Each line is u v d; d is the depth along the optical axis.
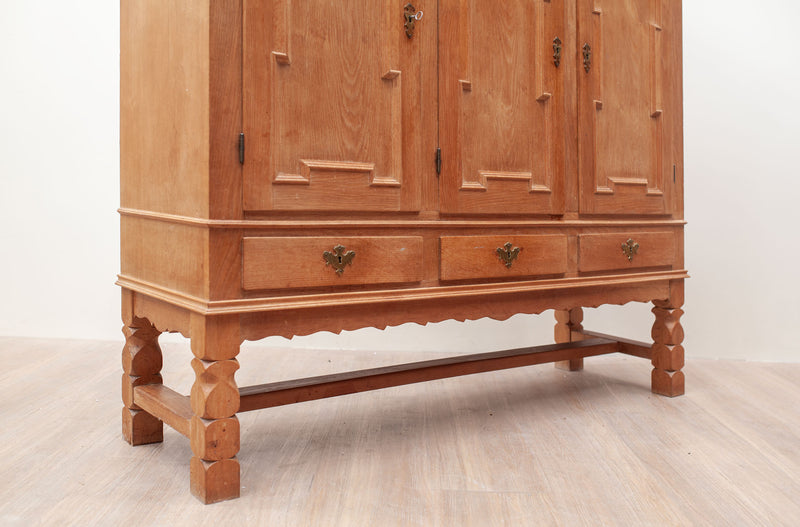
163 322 1.76
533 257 2.14
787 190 3.29
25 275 3.51
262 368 2.98
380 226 1.79
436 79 1.91
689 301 3.38
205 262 1.54
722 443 2.04
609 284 2.38
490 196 2.04
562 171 2.22
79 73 3.45
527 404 2.47
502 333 3.48
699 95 3.33
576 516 1.52
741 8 3.27
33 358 3.05
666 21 2.58
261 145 1.60
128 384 1.97
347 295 1.73
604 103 2.37
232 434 1.59
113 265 3.49
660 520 1.50
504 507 1.56
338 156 1.73
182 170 1.65
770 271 3.32
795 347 3.32
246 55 1.57
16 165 3.47
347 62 1.74
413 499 1.60
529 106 2.15
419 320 1.89
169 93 1.71
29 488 1.64
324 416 2.30
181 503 1.56
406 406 2.44
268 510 1.53
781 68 3.26
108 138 3.46
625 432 2.14
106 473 1.74
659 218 2.57
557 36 2.21
